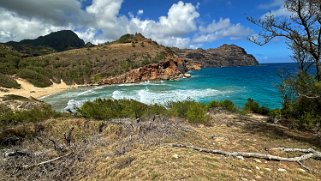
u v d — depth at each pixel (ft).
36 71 232.32
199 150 24.71
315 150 28.89
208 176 18.01
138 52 346.74
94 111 37.55
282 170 22.31
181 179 17.03
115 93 151.43
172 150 23.22
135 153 22.71
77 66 274.98
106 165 21.21
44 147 26.91
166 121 33.60
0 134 29.04
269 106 101.45
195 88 169.17
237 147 27.73
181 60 324.39
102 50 368.48
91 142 26.91
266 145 29.63
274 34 37.37
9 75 198.90
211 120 43.19
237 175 19.21
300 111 42.42
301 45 37.01
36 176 20.63
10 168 21.45
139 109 39.83
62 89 197.26
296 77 38.22
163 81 244.22
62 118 34.88
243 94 134.62
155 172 18.37
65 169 21.47
